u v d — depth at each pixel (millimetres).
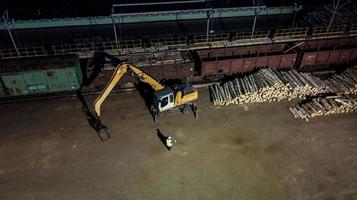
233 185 21594
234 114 26859
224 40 32594
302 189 21344
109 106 27516
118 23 35188
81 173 22219
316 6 37531
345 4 34875
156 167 22672
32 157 23250
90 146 24078
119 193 21062
